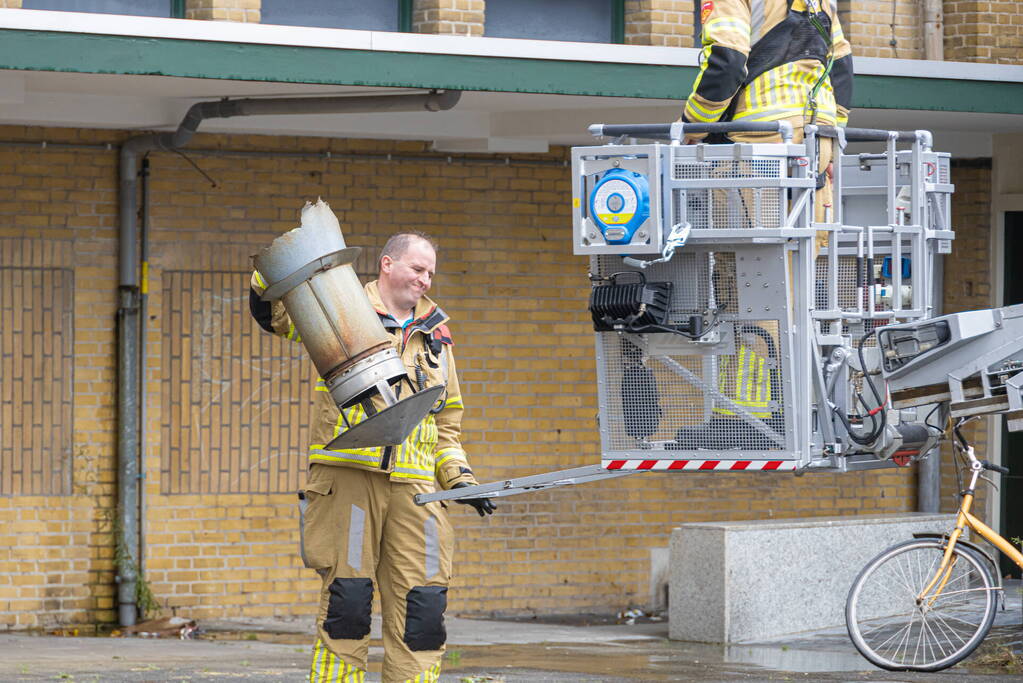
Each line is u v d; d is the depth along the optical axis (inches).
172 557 621.9
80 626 612.1
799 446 314.2
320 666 288.2
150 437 618.8
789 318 312.7
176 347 621.9
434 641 291.7
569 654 522.3
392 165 649.0
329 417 287.0
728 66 317.4
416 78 510.9
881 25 669.9
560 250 673.0
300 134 628.7
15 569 605.6
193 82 534.6
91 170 612.1
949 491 714.8
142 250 616.4
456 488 303.0
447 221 657.6
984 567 440.8
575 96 559.8
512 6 645.3
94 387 614.9
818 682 422.3
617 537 679.1
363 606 286.7
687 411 321.1
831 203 338.0
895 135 356.2
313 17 619.5
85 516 613.9
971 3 671.1
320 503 289.1
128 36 478.3
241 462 631.2
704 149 309.1
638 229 307.7
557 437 673.0
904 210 361.1
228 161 627.2
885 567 449.4
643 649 542.9
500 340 665.6
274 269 274.2
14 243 604.1
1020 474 703.7
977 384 321.1
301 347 637.9
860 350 324.2
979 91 584.4
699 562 569.9
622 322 318.7
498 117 629.6
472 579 662.5
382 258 291.9
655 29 644.1
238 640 583.2
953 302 711.7
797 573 586.2
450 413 305.0
